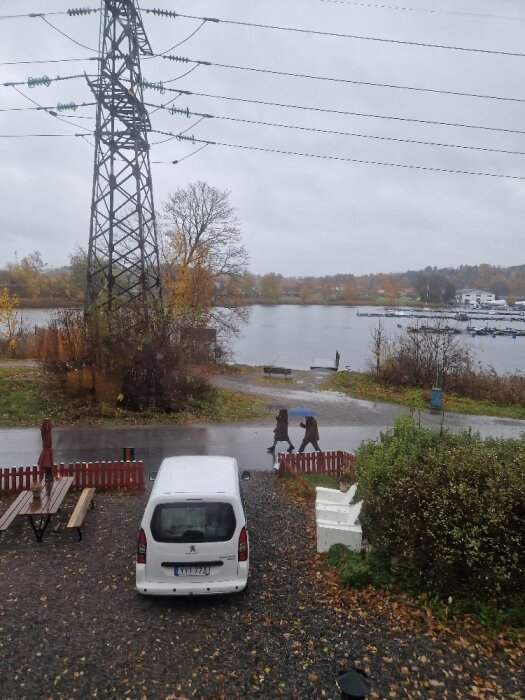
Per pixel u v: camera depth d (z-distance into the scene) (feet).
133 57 71.05
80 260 150.71
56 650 20.36
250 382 102.27
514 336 290.15
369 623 22.13
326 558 28.02
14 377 78.95
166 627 22.06
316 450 52.54
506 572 22.47
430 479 24.41
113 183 72.59
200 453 52.39
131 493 40.91
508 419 76.13
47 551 29.53
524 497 22.85
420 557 23.91
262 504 37.88
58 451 51.55
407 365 100.83
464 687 18.37
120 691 18.26
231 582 23.53
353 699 14.24
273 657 20.07
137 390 68.95
